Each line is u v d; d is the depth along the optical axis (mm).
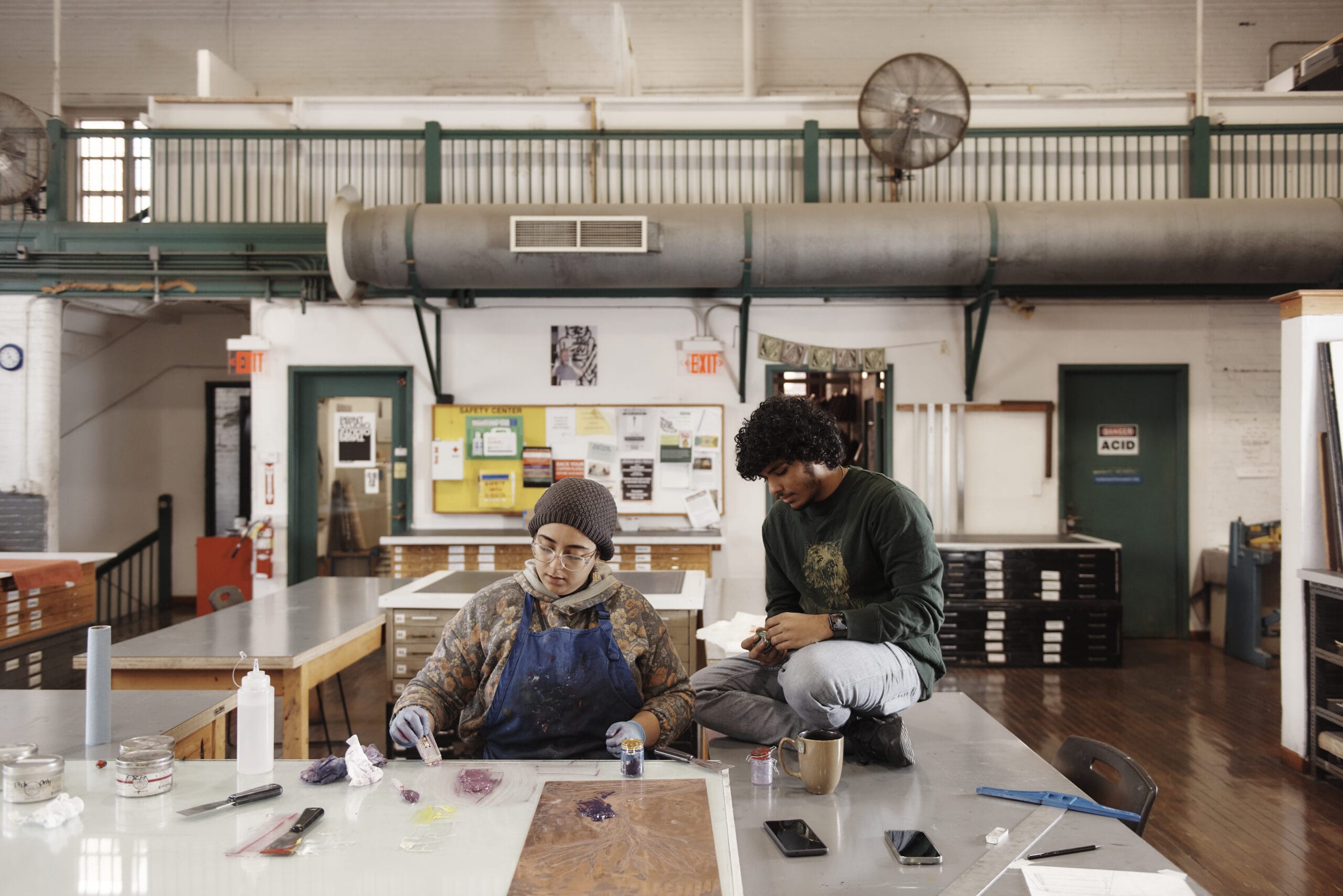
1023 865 1365
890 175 5914
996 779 1788
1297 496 3574
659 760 1702
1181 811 3195
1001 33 7199
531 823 1385
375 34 7285
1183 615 6082
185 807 1439
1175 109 5902
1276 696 4746
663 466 5961
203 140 5930
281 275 5734
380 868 1226
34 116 5402
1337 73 5004
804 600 2148
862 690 1796
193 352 7547
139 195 7293
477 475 5949
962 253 4953
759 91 7262
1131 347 5992
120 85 7254
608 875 1208
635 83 6824
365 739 4023
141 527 7512
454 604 3322
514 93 7305
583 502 1854
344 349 5953
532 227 4895
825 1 7242
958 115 5023
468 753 1961
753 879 1337
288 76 7273
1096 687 4953
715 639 2803
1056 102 5887
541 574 1900
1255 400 6016
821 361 5941
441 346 5957
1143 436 6125
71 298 5863
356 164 5953
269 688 1627
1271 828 3051
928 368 5961
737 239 4953
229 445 7566
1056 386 5988
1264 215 4867
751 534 5992
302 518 5988
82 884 1165
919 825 1549
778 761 1873
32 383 5812
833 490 2041
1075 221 4918
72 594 4305
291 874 1204
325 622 3252
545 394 5984
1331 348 3447
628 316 5980
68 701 2109
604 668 1875
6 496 5777
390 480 6027
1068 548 5410
